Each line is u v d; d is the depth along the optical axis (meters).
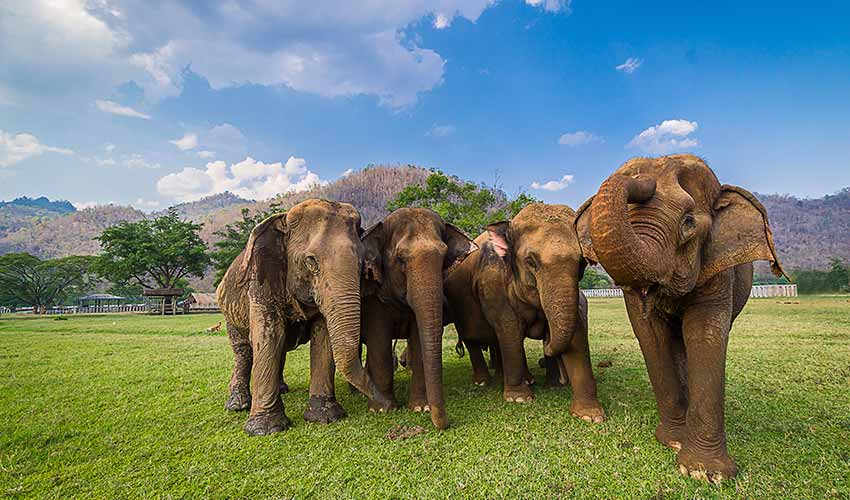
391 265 5.99
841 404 5.31
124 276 53.50
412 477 3.73
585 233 4.28
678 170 3.56
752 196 3.54
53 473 4.12
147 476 3.97
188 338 16.03
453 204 26.70
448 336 13.82
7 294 67.88
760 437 4.34
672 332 4.35
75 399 6.82
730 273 3.79
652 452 4.07
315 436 4.88
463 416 5.38
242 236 57.41
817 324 13.57
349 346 4.96
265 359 5.27
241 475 3.92
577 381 5.36
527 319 6.06
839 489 3.30
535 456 4.07
